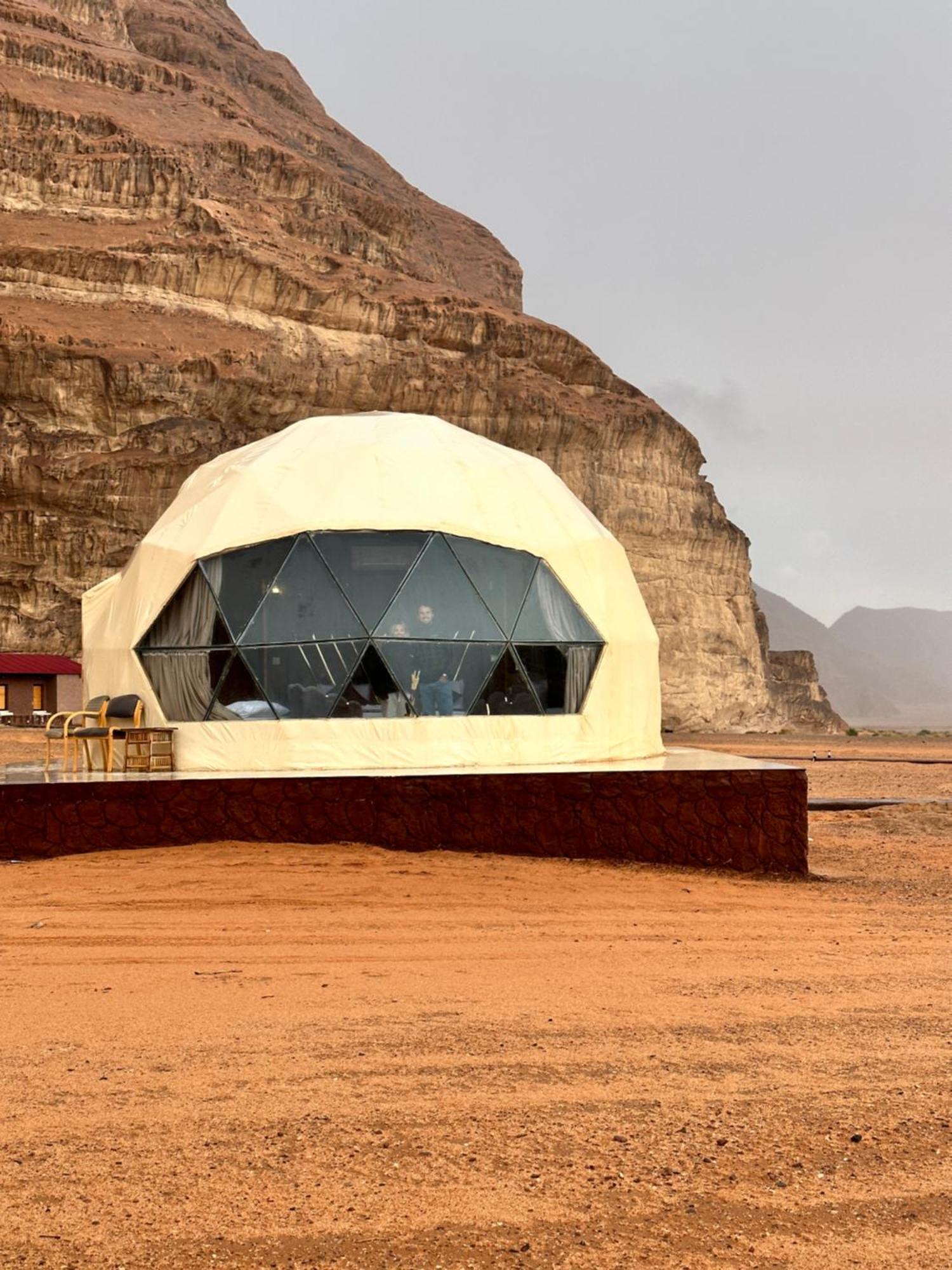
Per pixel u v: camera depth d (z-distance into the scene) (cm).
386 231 11188
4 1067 515
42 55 9925
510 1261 348
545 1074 512
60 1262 342
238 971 712
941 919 944
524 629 1470
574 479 8944
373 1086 492
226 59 14438
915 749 5300
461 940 811
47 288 7544
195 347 7412
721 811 1154
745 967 742
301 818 1159
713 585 9750
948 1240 364
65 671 5891
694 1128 452
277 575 1439
